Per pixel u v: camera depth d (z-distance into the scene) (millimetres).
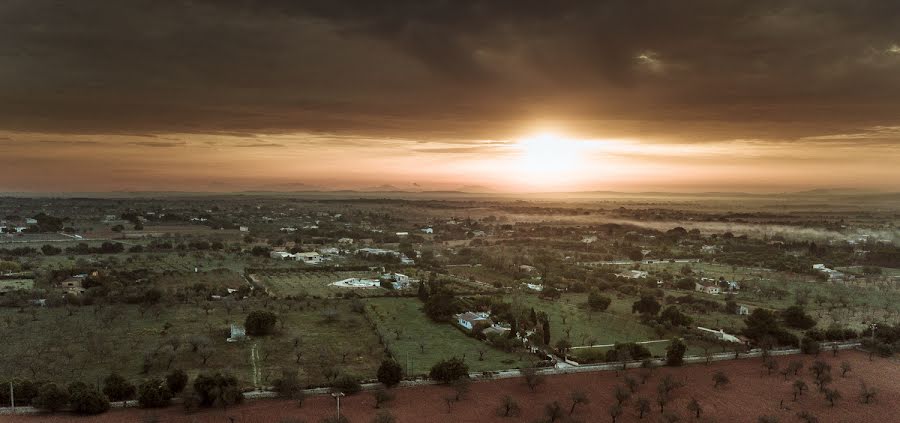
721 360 161000
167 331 172500
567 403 130125
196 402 122625
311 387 132750
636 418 124062
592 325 192750
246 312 199500
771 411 129500
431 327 187000
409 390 135125
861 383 145875
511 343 163625
